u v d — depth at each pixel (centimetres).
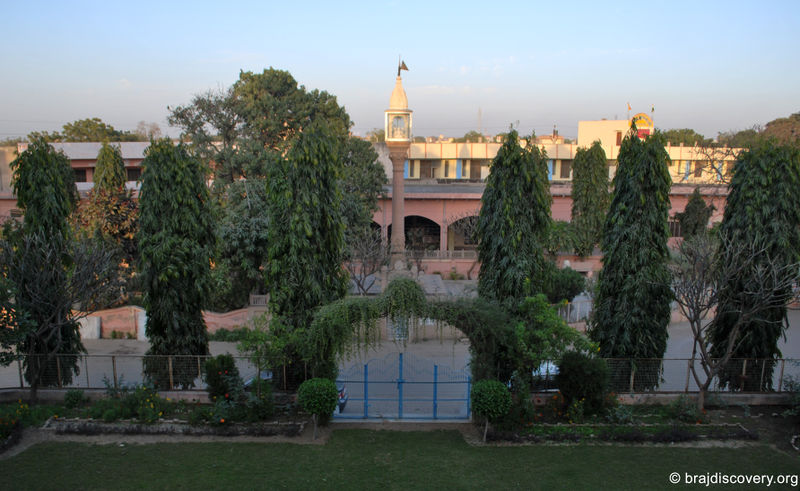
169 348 1489
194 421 1291
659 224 1461
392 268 3169
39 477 1060
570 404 1362
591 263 3497
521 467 1135
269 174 1435
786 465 1152
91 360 1953
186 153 1483
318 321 1291
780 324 1497
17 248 1451
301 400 1251
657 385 1481
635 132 1510
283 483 1055
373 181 3897
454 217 4250
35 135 1511
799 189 1423
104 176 2769
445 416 1407
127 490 1015
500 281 1503
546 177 1627
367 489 1040
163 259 1420
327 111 3866
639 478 1092
